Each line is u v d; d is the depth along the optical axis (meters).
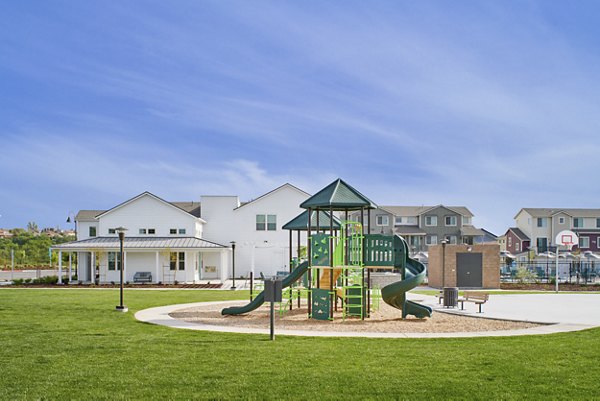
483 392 8.22
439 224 71.69
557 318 18.27
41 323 16.02
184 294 28.88
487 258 37.94
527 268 45.94
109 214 45.12
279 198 49.50
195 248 42.00
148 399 7.85
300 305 22.89
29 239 83.62
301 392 8.20
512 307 22.53
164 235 45.19
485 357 10.82
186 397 7.95
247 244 47.97
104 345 12.12
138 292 30.31
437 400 7.84
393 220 71.38
